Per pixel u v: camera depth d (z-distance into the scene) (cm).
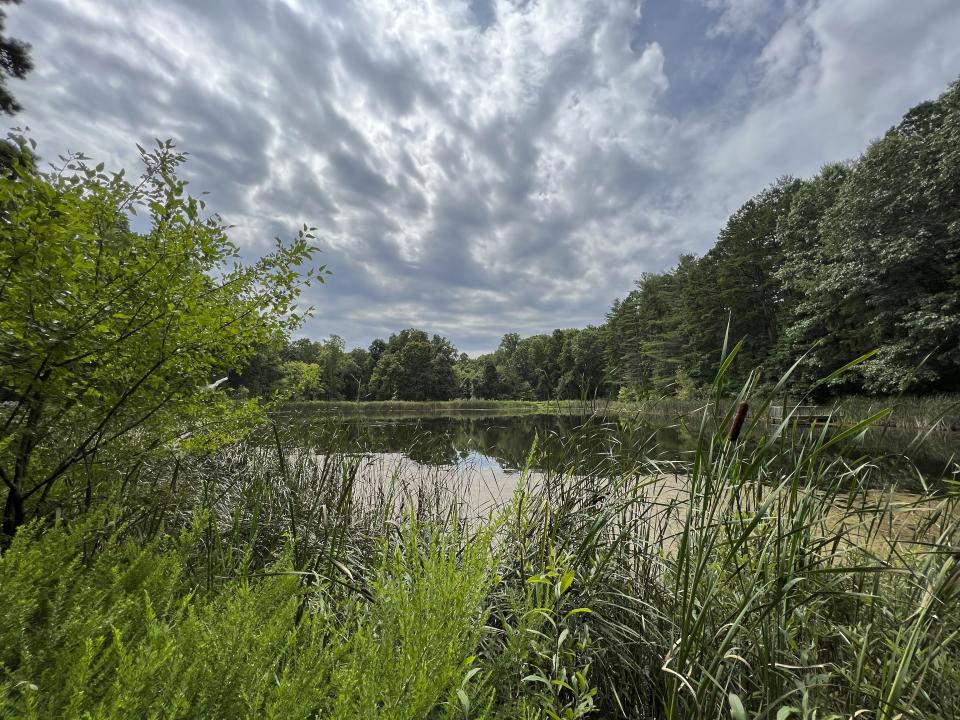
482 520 219
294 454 385
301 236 249
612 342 4328
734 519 144
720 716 128
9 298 156
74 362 171
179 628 93
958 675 139
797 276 2225
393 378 6172
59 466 186
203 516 142
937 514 188
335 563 172
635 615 182
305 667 87
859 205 1762
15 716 71
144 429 215
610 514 204
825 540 172
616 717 175
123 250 190
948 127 1570
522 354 7738
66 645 88
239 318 231
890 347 1634
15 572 96
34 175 162
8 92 959
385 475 444
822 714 140
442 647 96
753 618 147
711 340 3172
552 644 156
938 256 1609
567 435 282
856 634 155
